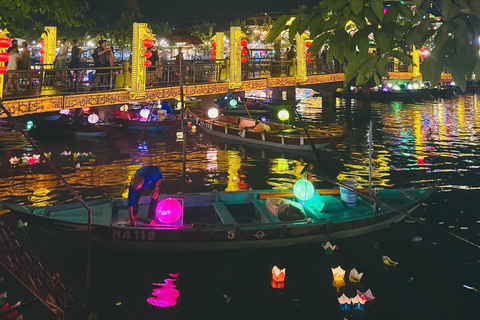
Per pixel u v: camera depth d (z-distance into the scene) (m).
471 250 7.95
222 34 23.48
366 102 34.59
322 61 28.92
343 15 1.82
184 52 38.62
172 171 13.80
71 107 14.01
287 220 7.87
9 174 12.91
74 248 7.64
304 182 8.41
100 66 16.52
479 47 1.62
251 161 15.34
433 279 6.99
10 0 7.97
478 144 17.80
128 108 21.91
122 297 6.39
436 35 1.63
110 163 14.64
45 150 16.39
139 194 7.45
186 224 7.73
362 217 7.93
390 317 5.97
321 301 6.36
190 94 18.84
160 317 5.93
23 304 5.59
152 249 7.35
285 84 24.72
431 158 15.48
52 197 10.91
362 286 6.79
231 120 20.67
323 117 26.80
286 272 7.22
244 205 8.84
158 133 20.28
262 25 43.72
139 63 16.03
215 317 5.95
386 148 17.34
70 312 5.25
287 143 16.80
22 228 8.48
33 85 15.60
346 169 14.23
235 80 21.06
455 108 30.55
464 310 6.13
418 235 8.55
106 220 7.40
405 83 37.12
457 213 9.74
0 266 7.05
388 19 1.75
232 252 7.57
